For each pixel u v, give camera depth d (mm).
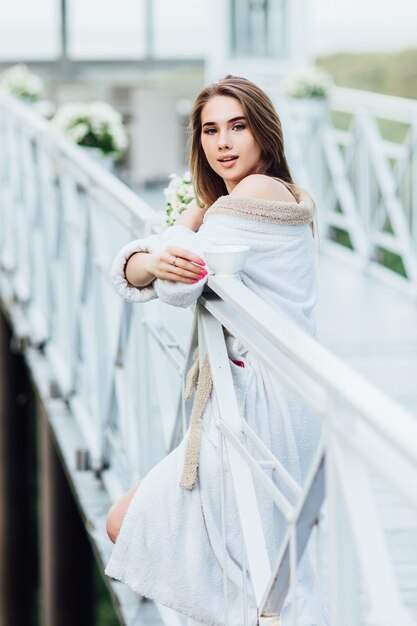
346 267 8750
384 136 19281
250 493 2334
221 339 2484
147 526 2480
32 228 6609
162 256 2412
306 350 1803
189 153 2859
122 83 12781
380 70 23141
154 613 3541
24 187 6883
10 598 9125
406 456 1409
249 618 2445
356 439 1615
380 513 4305
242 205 2422
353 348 6500
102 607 15594
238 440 2271
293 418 2461
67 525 7324
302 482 2494
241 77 2668
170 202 3102
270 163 2650
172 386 4492
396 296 7754
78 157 4598
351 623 1744
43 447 7293
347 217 8734
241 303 2135
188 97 11625
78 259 5500
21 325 6383
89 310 4895
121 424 4055
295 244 2449
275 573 2082
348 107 9055
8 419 9117
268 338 1959
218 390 2412
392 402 1544
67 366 5535
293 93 9305
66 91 12555
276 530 2449
